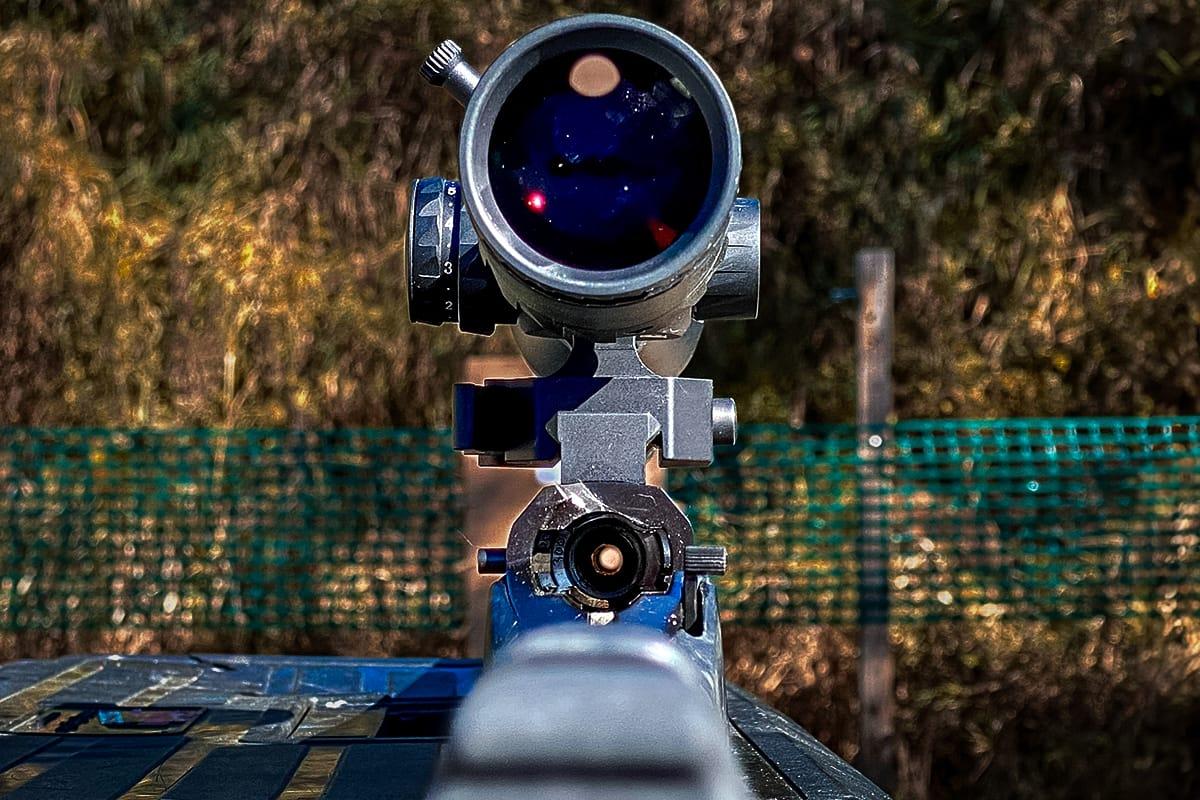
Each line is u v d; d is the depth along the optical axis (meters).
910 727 4.69
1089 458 4.48
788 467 4.89
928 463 4.38
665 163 0.92
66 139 5.05
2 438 4.74
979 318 5.01
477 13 5.04
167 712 1.48
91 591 4.75
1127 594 4.68
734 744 1.29
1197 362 5.01
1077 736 4.71
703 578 0.96
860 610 4.23
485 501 3.47
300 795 1.05
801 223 5.03
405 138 5.11
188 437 4.84
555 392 0.99
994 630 4.75
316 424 4.92
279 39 5.08
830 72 5.01
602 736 0.54
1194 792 4.68
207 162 5.09
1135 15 4.99
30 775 1.13
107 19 5.14
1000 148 5.01
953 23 5.06
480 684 0.57
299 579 4.81
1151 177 5.09
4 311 4.90
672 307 0.96
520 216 0.91
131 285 4.94
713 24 5.00
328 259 5.01
